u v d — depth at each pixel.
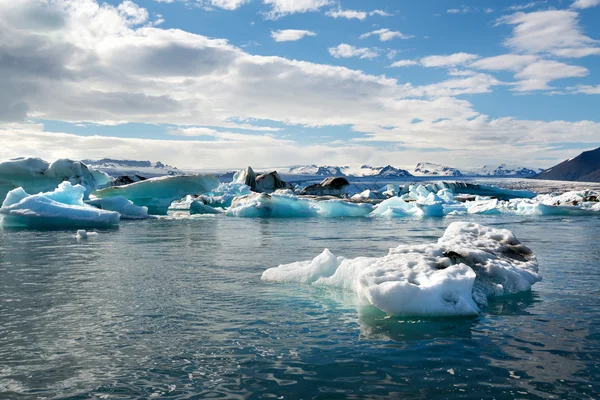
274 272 7.03
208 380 3.30
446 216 27.31
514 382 3.26
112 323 4.66
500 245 7.32
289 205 26.64
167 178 29.61
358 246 11.76
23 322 4.70
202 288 6.32
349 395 3.06
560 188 96.50
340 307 5.27
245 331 4.40
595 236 14.66
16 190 18.06
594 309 5.21
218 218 24.53
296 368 3.52
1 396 3.04
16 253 10.13
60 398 3.02
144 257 9.54
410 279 5.31
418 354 3.80
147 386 3.20
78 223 17.42
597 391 3.12
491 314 5.01
